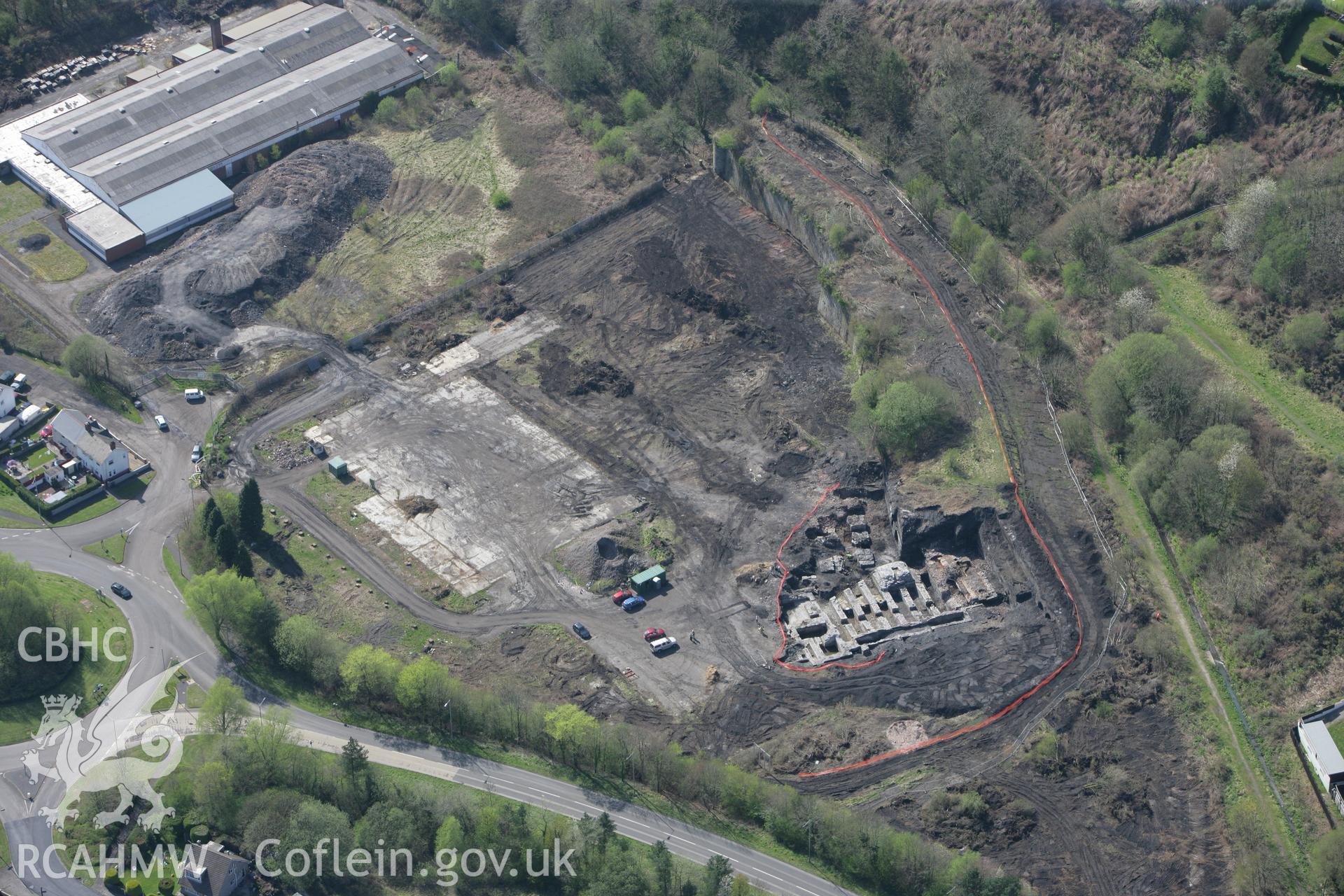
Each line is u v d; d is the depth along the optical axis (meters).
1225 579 180.50
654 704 174.00
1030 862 154.75
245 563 184.12
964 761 165.50
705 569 191.00
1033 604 182.88
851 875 151.38
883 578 186.75
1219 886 152.12
